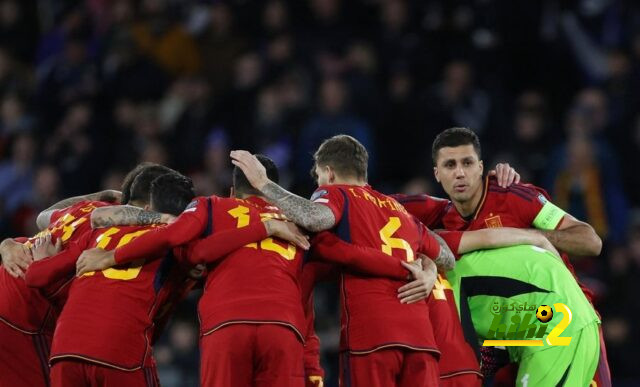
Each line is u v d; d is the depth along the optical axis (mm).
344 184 26016
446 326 25828
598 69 51656
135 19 55469
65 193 50062
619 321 41906
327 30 51875
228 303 24188
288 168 47031
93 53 56062
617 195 45312
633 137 48000
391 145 48406
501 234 26562
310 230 24781
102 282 25031
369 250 24812
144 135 50656
